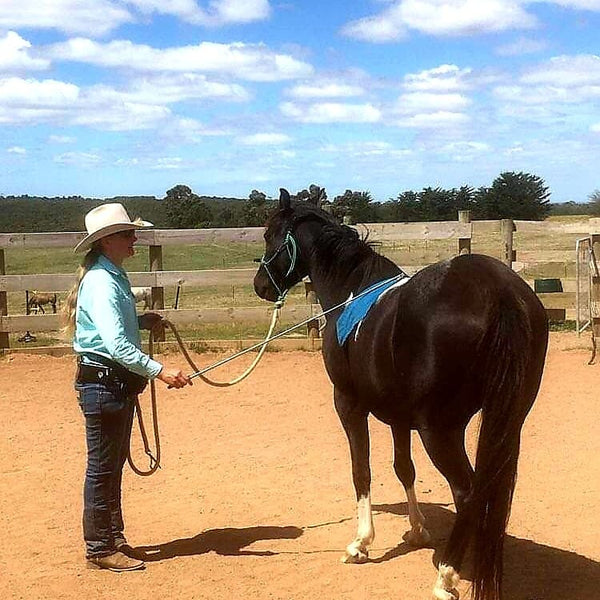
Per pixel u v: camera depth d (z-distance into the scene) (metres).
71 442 7.89
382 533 5.38
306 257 5.21
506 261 12.39
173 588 4.62
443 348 3.80
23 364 11.82
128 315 4.87
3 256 12.37
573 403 8.77
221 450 7.50
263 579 4.69
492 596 3.59
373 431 8.05
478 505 3.61
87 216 4.86
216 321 12.43
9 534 5.57
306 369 11.12
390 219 42.25
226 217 53.94
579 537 5.16
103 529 4.91
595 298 11.55
